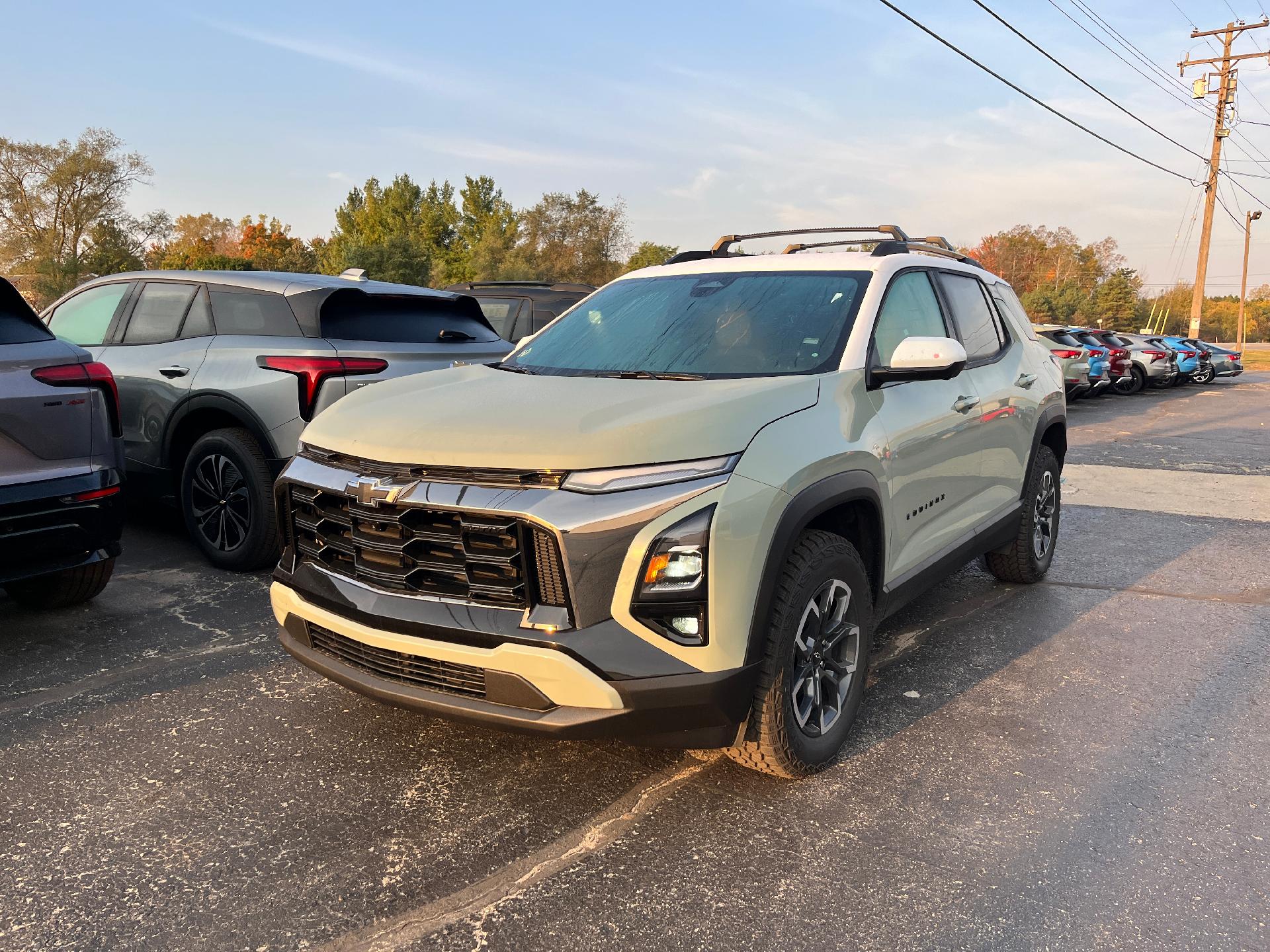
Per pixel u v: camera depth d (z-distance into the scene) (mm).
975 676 3873
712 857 2504
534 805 2768
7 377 3627
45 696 3467
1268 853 2572
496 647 2436
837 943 2158
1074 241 109625
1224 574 5551
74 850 2496
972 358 4168
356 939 2154
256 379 4672
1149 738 3301
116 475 4039
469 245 75688
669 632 2436
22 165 49906
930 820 2715
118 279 5676
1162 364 25359
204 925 2197
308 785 2865
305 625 2893
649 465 2441
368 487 2623
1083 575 5500
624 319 3699
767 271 3736
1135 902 2334
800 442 2727
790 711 2762
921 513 3531
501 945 2141
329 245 77562
